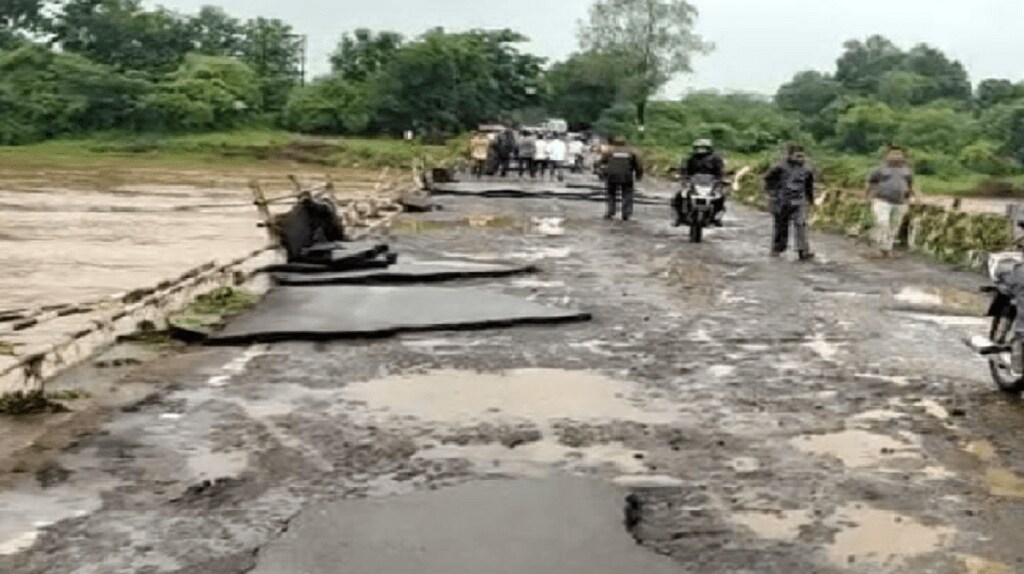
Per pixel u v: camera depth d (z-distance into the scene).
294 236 15.05
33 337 10.75
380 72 71.81
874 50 85.88
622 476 6.35
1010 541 5.48
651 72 76.44
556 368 9.14
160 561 5.04
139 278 15.41
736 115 74.62
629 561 5.09
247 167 54.19
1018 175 50.25
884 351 10.24
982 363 9.80
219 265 12.66
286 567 4.96
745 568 5.07
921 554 5.29
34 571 4.92
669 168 46.12
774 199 18.64
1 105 64.38
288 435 7.06
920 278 16.16
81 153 59.78
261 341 10.12
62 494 5.91
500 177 42.31
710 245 20.14
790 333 11.06
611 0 77.50
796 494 6.11
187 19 80.94
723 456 6.79
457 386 8.44
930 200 27.38
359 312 11.41
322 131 70.31
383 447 6.82
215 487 6.05
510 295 12.99
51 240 20.33
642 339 10.53
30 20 77.62
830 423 7.61
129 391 8.20
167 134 65.12
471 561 5.04
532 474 6.34
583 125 78.38
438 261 16.09
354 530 5.41
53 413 7.57
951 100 71.69
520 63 77.88
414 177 34.34
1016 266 8.75
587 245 19.48
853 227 23.31
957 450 7.03
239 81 69.69
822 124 68.12
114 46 77.38
